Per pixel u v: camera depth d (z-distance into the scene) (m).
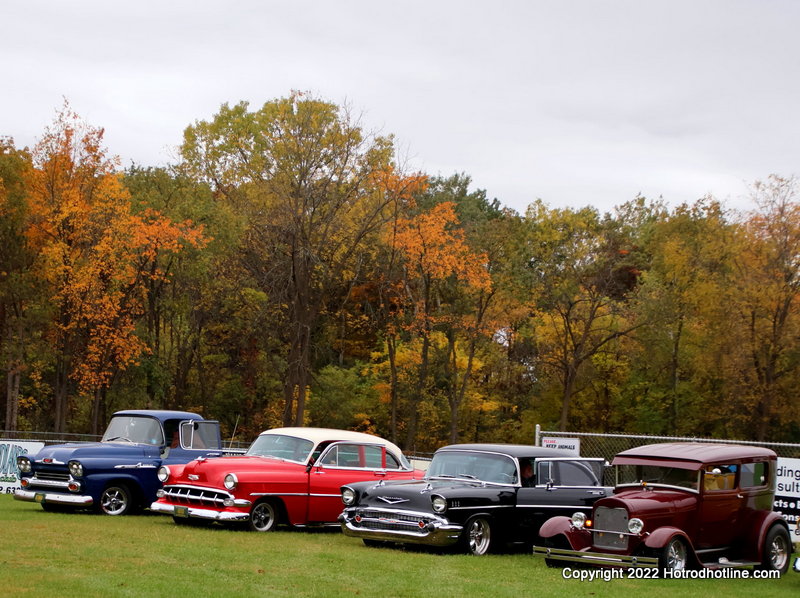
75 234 44.41
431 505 14.90
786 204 47.41
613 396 58.88
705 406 53.69
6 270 45.75
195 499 17.05
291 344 49.66
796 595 12.27
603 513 13.46
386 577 11.83
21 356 45.88
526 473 15.84
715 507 13.98
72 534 14.87
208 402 57.12
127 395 51.22
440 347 57.16
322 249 49.12
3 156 46.56
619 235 54.41
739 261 48.72
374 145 48.34
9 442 24.83
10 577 10.22
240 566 12.17
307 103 47.25
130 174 55.22
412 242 50.16
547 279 53.00
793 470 18.12
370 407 58.75
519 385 60.47
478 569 13.12
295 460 17.91
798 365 47.03
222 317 54.75
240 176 57.94
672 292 54.09
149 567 11.64
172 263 49.09
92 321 45.06
